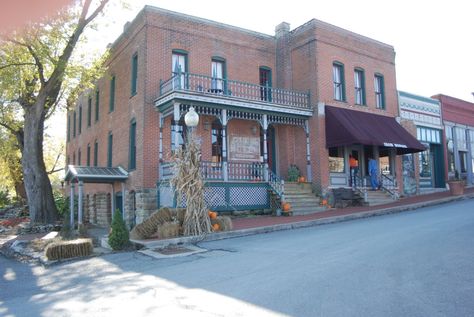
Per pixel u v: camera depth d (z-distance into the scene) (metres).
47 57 18.16
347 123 18.98
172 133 17.62
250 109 17.80
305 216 16.17
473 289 5.24
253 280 6.62
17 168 36.59
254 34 20.84
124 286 6.97
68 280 8.10
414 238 9.28
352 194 19.61
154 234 12.45
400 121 23.16
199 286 6.51
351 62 21.14
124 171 18.86
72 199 18.64
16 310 6.04
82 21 18.14
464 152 28.48
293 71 20.72
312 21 19.81
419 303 4.87
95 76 21.11
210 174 17.22
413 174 23.92
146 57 17.27
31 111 20.11
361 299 5.18
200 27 18.97
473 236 8.96
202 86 18.14
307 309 4.95
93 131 25.03
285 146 20.34
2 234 18.02
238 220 15.88
